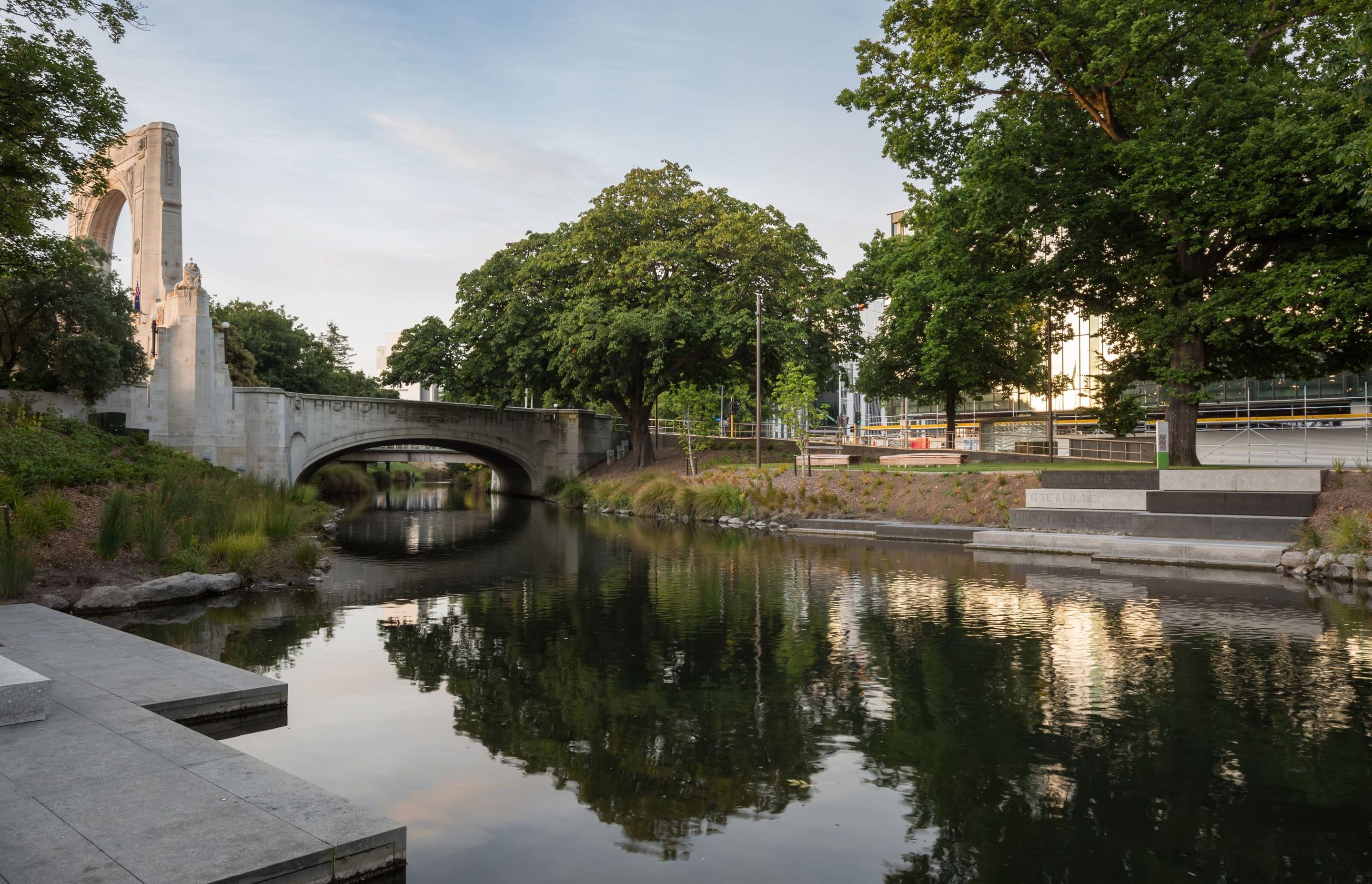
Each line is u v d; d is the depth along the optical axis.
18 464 19.23
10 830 4.71
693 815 5.91
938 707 8.38
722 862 5.20
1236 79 22.44
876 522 27.47
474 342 47.72
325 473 64.38
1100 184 24.41
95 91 17.73
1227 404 50.41
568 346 42.50
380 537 27.81
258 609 14.23
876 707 8.40
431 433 48.25
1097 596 14.64
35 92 16.89
